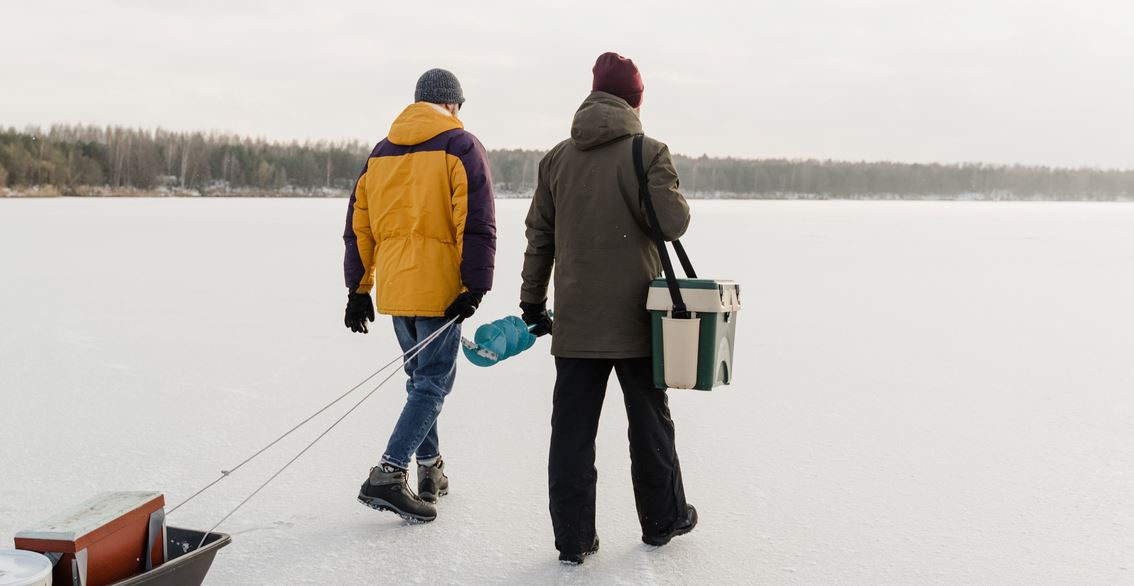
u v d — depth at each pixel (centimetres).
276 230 2764
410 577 303
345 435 486
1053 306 1123
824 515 367
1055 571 312
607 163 306
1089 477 420
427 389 354
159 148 10481
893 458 450
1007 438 491
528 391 611
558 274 315
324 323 917
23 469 420
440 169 348
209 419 520
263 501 380
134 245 2062
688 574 307
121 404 556
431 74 363
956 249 2284
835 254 2044
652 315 304
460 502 381
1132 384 641
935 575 308
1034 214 6169
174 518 358
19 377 637
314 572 306
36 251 1867
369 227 372
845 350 782
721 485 406
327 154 11238
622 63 314
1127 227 3862
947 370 691
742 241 2555
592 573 307
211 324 906
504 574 306
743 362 722
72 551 223
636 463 322
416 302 352
